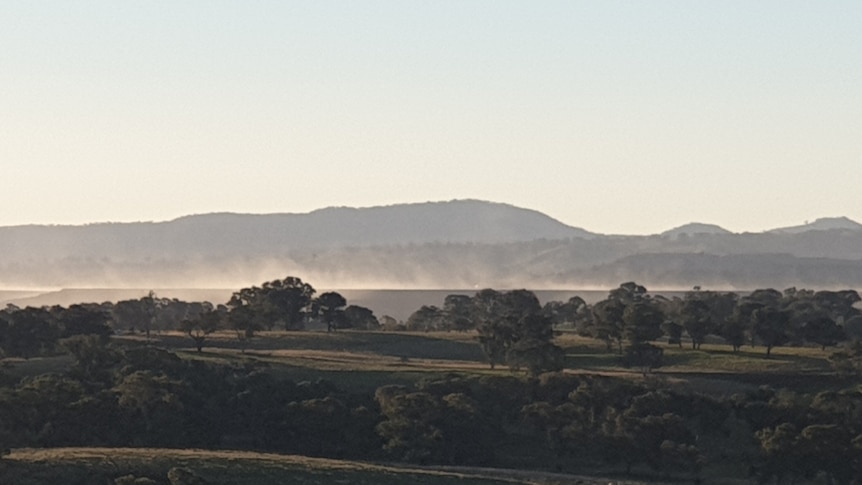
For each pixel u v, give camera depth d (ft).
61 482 414.21
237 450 536.01
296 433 565.12
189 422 563.07
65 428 526.57
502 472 526.16
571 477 526.16
